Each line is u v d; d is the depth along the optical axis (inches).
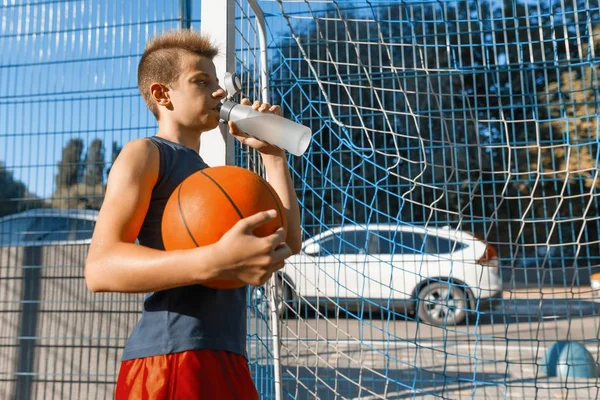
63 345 170.6
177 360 56.9
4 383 171.0
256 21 107.9
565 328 281.3
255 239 44.4
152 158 59.8
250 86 112.8
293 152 62.4
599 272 287.0
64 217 171.9
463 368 231.5
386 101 213.0
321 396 183.0
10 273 175.3
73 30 171.9
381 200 254.2
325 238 150.9
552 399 182.7
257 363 113.3
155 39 70.4
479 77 236.4
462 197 275.0
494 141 242.1
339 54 181.8
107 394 165.8
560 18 209.0
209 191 53.7
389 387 199.0
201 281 46.9
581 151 276.2
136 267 48.4
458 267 271.9
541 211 291.9
